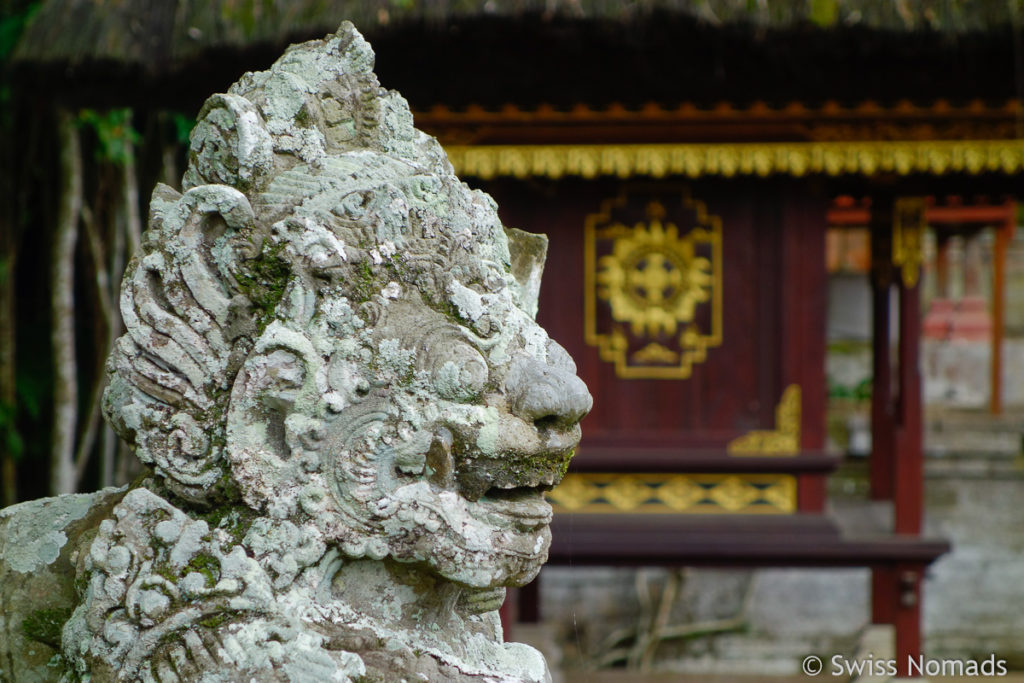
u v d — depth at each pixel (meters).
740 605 8.05
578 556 5.48
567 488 5.52
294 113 1.90
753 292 5.43
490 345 1.85
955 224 9.07
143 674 1.67
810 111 5.17
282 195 1.82
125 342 1.77
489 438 1.78
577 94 4.93
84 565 1.76
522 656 2.07
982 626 8.16
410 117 2.05
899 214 5.62
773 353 5.43
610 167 5.16
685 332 5.45
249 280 1.77
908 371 5.68
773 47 4.43
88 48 4.41
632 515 5.48
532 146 5.18
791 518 5.43
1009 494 8.31
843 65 4.76
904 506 5.63
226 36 4.25
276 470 1.73
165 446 1.75
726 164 5.18
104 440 6.68
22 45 4.52
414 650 1.75
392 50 4.55
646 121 5.19
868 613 7.99
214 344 1.77
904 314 5.69
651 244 5.43
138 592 1.69
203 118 1.88
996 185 5.52
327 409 1.72
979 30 4.31
